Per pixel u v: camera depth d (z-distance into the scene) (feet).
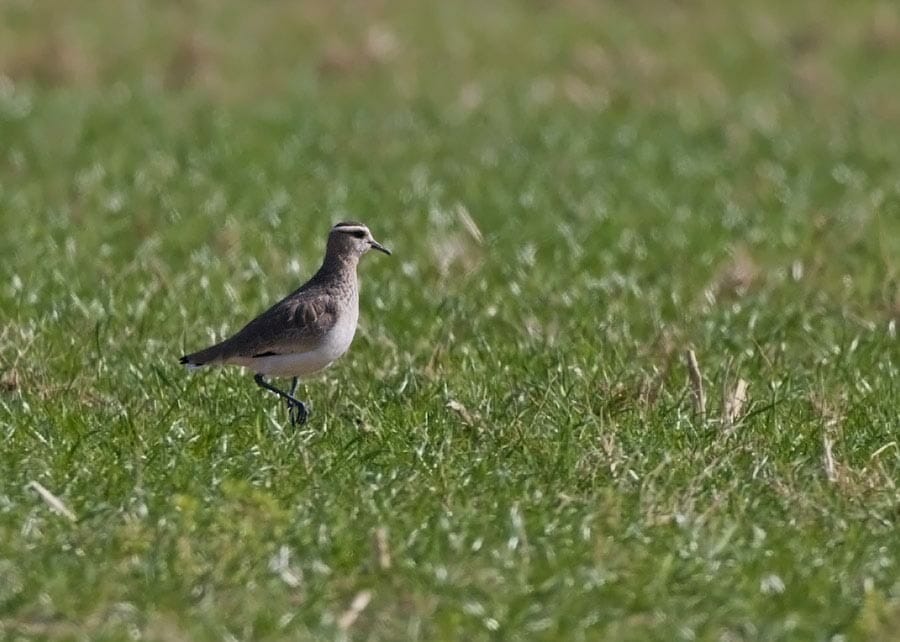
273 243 63.16
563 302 54.49
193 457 38.68
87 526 34.86
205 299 53.62
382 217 68.23
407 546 34.35
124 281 55.77
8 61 103.35
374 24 123.54
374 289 55.11
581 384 44.52
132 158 79.77
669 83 107.34
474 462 38.96
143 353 47.21
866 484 38.11
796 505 37.01
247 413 41.81
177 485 36.81
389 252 43.83
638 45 119.14
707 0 135.54
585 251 62.49
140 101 95.30
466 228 66.03
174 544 33.65
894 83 110.01
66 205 69.56
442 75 108.47
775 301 56.39
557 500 36.91
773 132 91.91
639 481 37.91
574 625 31.50
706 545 34.68
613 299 55.36
